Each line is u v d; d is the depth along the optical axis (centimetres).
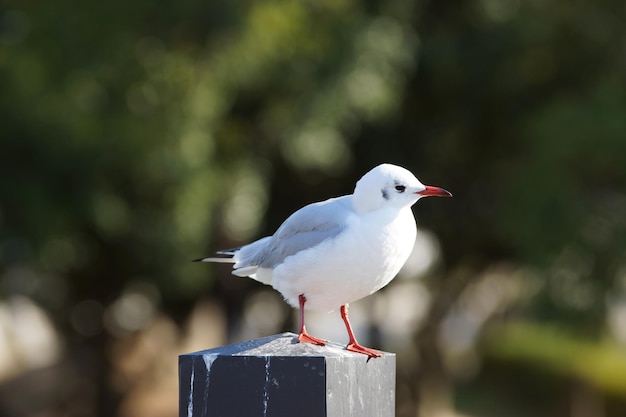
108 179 1430
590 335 1589
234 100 1537
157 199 1445
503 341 3141
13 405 2012
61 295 1752
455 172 1872
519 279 1931
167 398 1973
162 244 1458
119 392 1897
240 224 1647
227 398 505
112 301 1769
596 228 1471
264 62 1450
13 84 1377
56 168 1423
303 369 497
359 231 600
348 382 511
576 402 2861
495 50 1688
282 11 1400
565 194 1462
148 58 1370
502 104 1766
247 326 2105
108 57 1348
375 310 2305
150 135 1362
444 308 2147
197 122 1393
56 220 1441
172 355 1989
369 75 1520
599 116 1451
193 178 1398
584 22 1634
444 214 1891
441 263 2020
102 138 1355
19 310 2305
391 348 2286
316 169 1761
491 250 1986
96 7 1346
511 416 2817
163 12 1345
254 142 1631
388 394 555
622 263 1473
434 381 2188
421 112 1803
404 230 610
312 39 1486
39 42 1365
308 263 608
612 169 1467
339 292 616
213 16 1359
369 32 1520
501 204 1633
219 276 1900
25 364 2303
